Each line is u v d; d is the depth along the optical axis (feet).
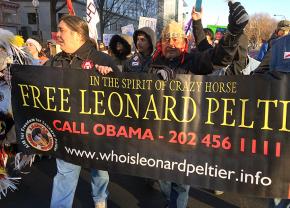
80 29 11.19
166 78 9.69
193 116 9.64
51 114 10.91
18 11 146.72
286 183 9.18
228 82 9.23
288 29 16.31
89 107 10.53
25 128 11.25
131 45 19.58
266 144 9.16
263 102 9.05
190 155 9.81
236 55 10.67
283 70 9.59
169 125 9.87
